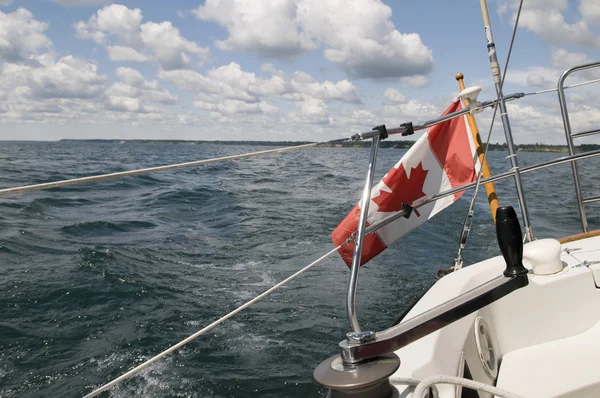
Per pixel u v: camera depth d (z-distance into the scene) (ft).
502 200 43.11
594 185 55.36
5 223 30.66
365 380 3.53
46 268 21.90
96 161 104.99
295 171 86.07
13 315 17.01
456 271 8.07
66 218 34.22
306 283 20.63
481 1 8.29
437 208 8.68
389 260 23.35
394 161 114.73
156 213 37.91
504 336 7.50
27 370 13.69
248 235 29.91
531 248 7.86
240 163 104.83
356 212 8.33
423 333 3.60
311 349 14.80
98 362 14.10
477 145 8.75
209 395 12.47
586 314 7.61
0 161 88.89
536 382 6.54
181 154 173.68
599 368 6.65
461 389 5.27
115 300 18.53
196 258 24.67
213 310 17.84
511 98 8.18
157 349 14.84
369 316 17.01
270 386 12.86
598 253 8.40
